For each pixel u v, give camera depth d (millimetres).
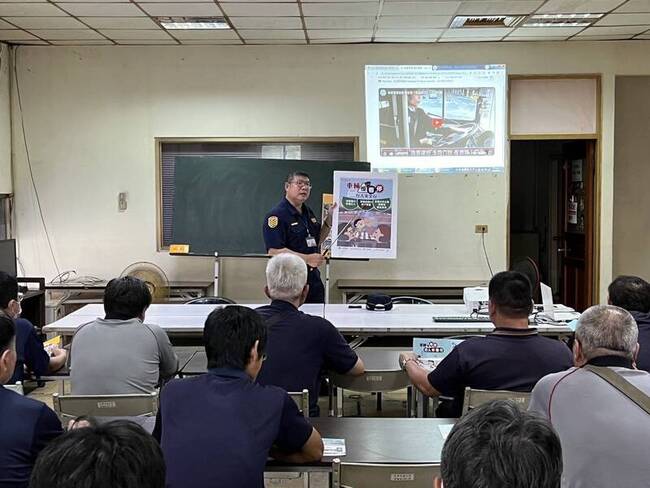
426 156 6207
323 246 5133
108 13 5062
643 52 6094
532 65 6133
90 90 6266
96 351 2590
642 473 1507
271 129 6250
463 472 836
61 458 823
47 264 6402
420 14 5117
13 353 1776
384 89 6168
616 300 2707
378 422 2223
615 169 6562
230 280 6348
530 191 8305
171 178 6371
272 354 2518
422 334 3656
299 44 6156
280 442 1759
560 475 867
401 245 6305
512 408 923
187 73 6234
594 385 1652
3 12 5027
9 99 6246
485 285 5941
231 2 4762
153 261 6375
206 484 1563
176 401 1697
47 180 6344
